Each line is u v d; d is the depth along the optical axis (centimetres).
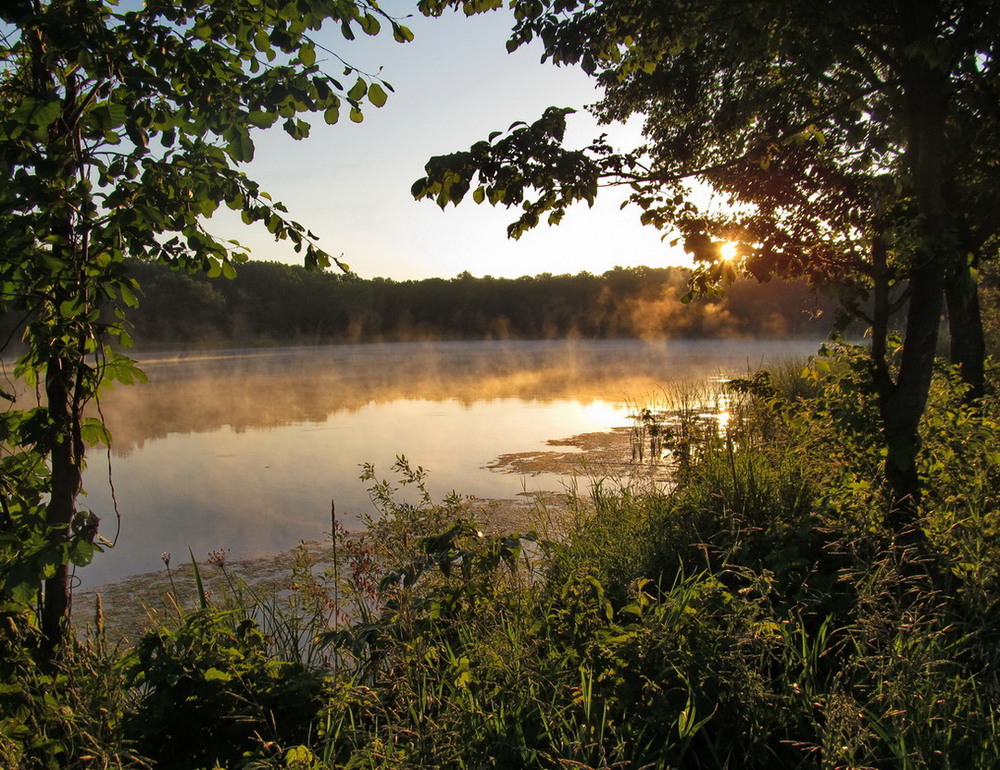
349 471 1002
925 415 460
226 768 252
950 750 231
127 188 281
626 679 269
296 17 307
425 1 431
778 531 395
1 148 259
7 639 266
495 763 237
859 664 265
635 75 598
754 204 450
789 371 1276
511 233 419
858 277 415
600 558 441
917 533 347
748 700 253
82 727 262
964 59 359
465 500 791
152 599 546
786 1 335
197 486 939
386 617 320
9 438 295
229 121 306
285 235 333
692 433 617
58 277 279
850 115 428
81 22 261
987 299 1043
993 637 303
